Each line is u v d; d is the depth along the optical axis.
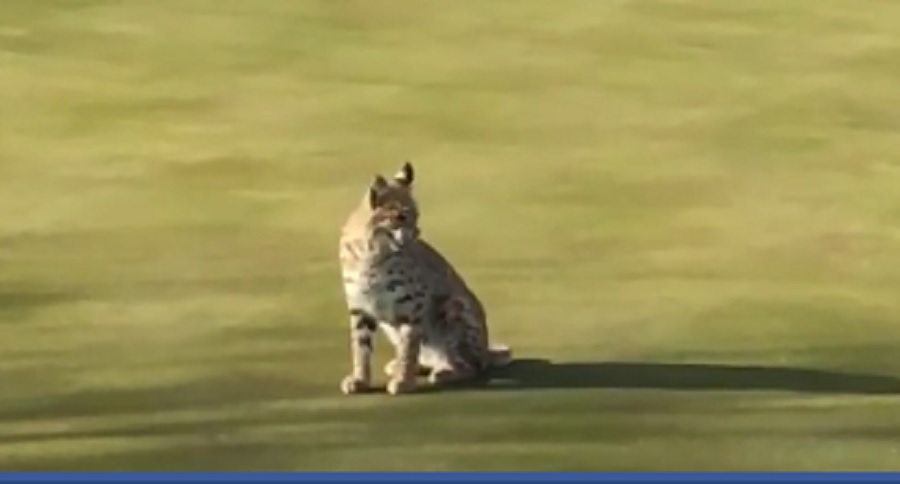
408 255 12.79
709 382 13.26
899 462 11.79
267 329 14.61
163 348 14.10
